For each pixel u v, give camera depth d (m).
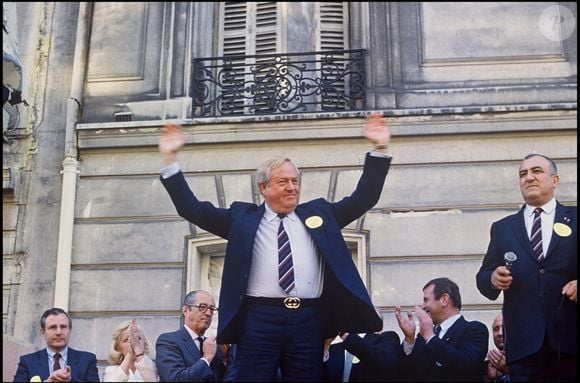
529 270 6.70
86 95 10.95
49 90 11.01
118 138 10.53
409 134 10.23
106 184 10.41
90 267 10.08
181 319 9.79
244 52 11.29
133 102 10.84
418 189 10.06
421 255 9.80
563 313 6.56
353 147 10.28
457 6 11.02
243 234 6.47
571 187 9.94
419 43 10.88
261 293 6.40
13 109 10.82
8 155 10.65
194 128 10.45
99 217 10.27
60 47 11.28
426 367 6.79
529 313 6.59
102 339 9.77
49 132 10.78
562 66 10.69
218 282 10.12
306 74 11.08
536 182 6.93
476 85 10.65
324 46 11.23
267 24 11.34
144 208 10.27
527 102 10.46
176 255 10.03
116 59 11.12
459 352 6.77
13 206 10.45
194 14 11.22
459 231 9.88
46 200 10.46
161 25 11.23
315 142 10.33
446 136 10.23
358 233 9.90
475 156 10.16
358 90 10.66
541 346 6.49
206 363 6.88
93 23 11.33
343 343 6.91
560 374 6.50
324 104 10.66
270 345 6.32
